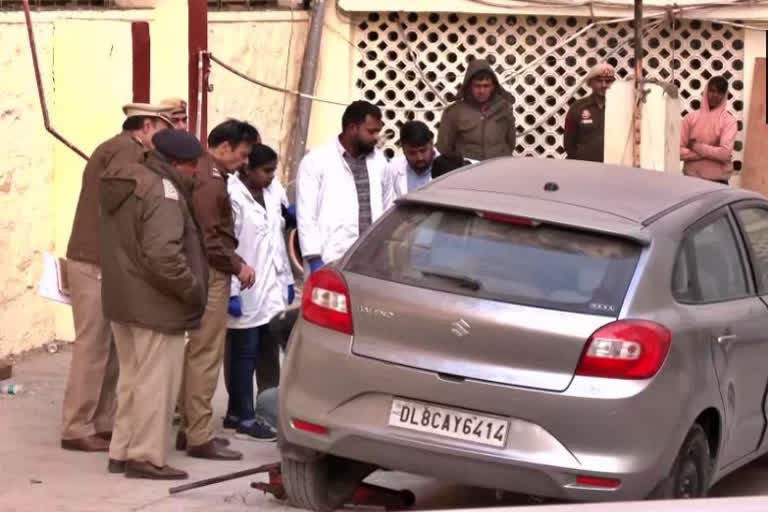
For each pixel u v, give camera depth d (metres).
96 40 10.77
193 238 7.61
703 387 6.46
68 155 10.81
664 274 6.40
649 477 6.09
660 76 14.51
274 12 13.91
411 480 7.97
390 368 6.30
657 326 6.17
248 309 8.77
